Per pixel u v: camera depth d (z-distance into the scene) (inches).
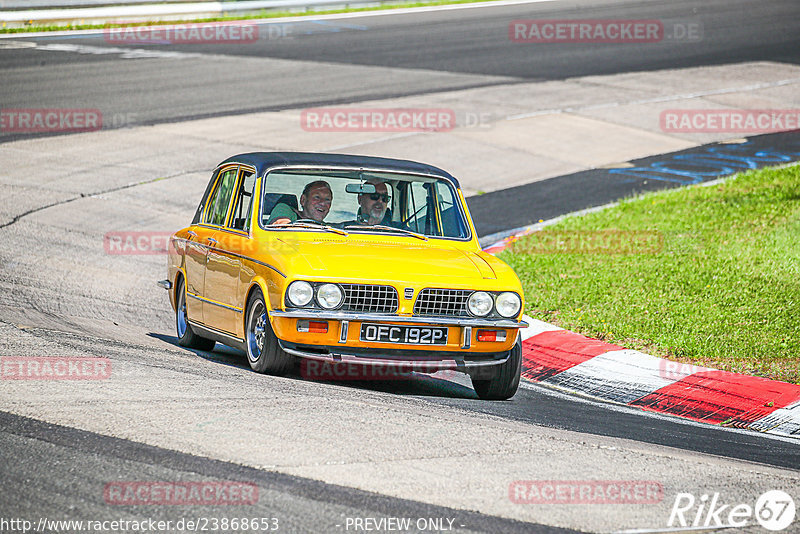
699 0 6146.7
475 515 695.7
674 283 1659.7
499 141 2974.9
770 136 3083.2
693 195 2337.6
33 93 3388.3
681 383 1232.2
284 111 3238.2
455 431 898.1
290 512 679.7
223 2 5369.1
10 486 700.7
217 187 1336.1
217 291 1221.1
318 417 901.2
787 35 4899.1
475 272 1107.9
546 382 1274.6
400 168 1251.2
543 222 2222.0
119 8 5083.7
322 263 1071.0
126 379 997.8
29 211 2178.9
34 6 4867.1
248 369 1140.5
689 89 3705.7
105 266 1830.7
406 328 1058.7
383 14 5625.0
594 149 2928.2
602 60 4269.2
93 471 737.6
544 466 816.3
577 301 1599.4
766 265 1723.7
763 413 1139.3
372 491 727.7
